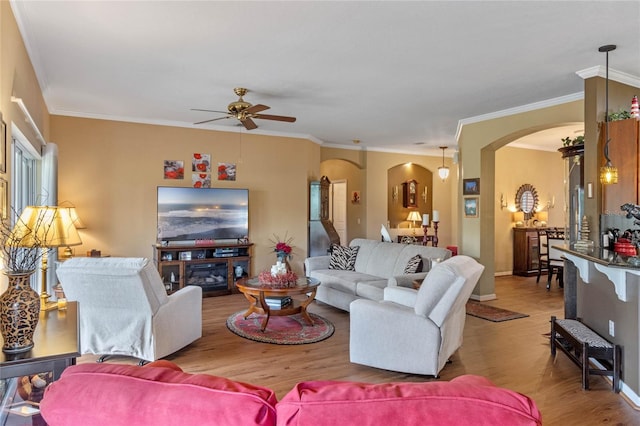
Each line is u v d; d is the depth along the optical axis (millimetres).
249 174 6863
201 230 6312
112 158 5879
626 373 2936
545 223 8422
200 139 6484
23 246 2176
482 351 3834
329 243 7379
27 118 3344
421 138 7691
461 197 6203
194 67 3875
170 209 6109
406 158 9359
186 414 915
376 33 3137
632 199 3691
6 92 2535
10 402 1906
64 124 5594
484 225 5926
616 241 3662
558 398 2893
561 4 2699
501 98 4918
